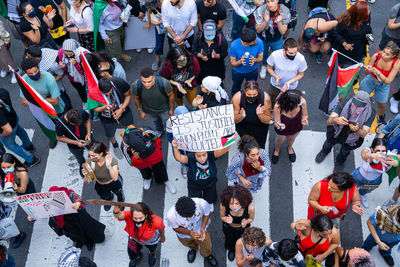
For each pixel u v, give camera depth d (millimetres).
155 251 7598
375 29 10445
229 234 6824
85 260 6004
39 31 8891
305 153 8594
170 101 8023
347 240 7617
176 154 6867
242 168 6832
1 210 7129
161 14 8906
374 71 7770
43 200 6293
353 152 8523
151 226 6285
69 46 7832
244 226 6344
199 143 6773
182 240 6938
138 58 10219
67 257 5715
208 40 8125
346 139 7449
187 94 8461
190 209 5793
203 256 7359
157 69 9984
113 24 9062
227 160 8602
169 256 7562
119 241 7719
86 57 7750
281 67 7867
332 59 7590
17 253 7652
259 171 6848
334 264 6531
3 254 6223
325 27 8875
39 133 9133
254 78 8633
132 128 7012
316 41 9383
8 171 6844
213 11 8859
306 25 9109
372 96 9320
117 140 8875
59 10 9938
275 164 8469
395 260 7305
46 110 7266
